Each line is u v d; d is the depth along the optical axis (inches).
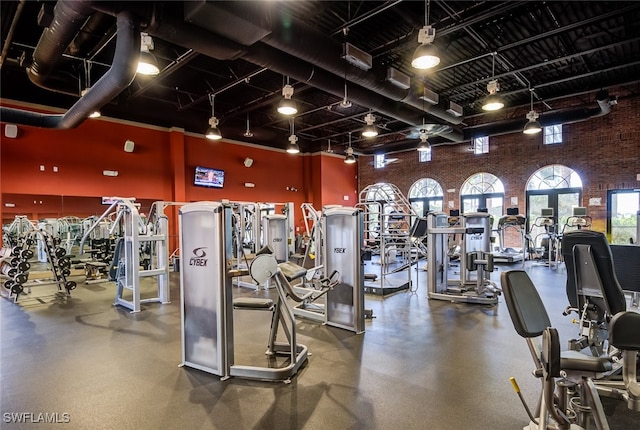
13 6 187.0
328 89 240.1
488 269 217.9
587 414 78.4
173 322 188.1
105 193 343.3
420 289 267.4
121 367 130.5
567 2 194.5
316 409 100.6
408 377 120.0
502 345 149.1
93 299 242.5
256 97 343.6
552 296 235.6
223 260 120.4
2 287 277.7
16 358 139.4
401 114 314.3
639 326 63.4
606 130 380.8
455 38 229.9
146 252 326.0
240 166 456.8
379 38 227.5
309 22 203.8
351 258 168.6
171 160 387.5
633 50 262.2
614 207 376.8
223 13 133.0
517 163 440.5
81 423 95.0
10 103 292.7
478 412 98.3
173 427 92.7
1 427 93.2
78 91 258.4
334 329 172.4
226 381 118.6
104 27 202.2
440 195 505.4
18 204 297.1
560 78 295.1
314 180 533.3
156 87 314.5
